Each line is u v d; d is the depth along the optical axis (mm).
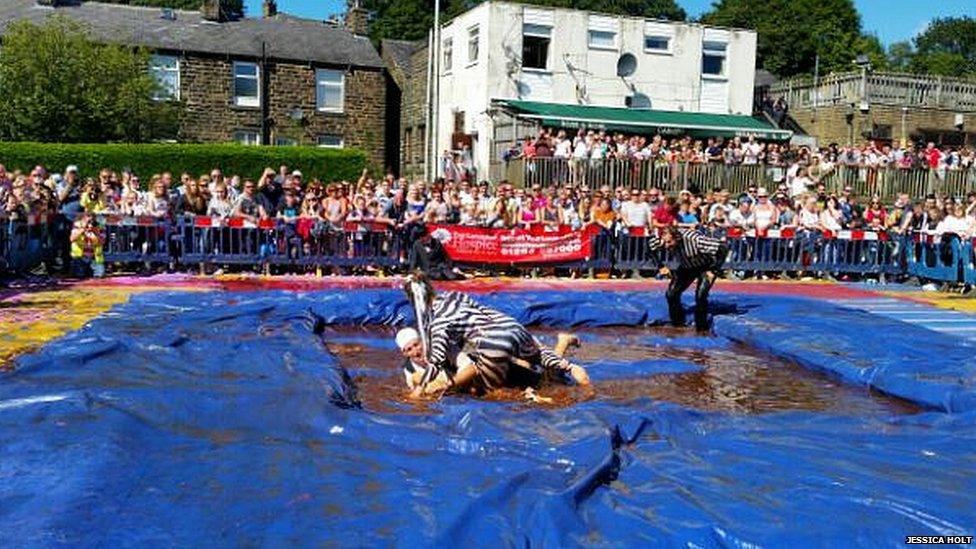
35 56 27156
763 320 11008
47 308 10758
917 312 12945
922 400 7473
